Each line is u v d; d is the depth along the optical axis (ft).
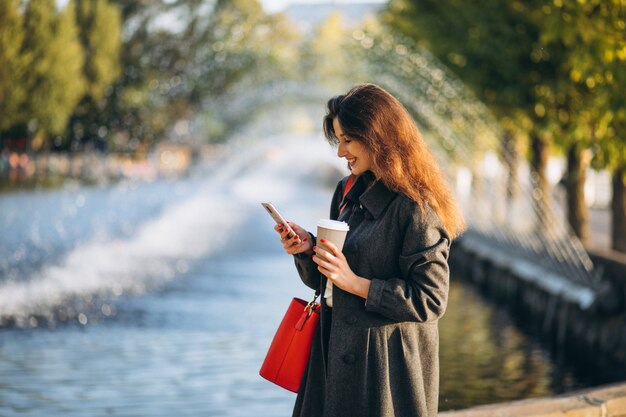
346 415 10.75
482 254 64.23
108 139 105.70
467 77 58.95
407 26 74.18
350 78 107.34
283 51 109.50
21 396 26.48
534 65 52.24
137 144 111.86
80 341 34.68
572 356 39.58
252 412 25.43
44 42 85.76
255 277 54.90
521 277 51.96
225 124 151.64
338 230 10.60
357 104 10.93
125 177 111.14
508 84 55.31
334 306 10.93
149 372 30.07
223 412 25.34
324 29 107.96
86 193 96.58
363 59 95.35
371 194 10.96
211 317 40.83
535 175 62.44
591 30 33.35
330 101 11.32
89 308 41.50
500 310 52.24
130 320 39.27
